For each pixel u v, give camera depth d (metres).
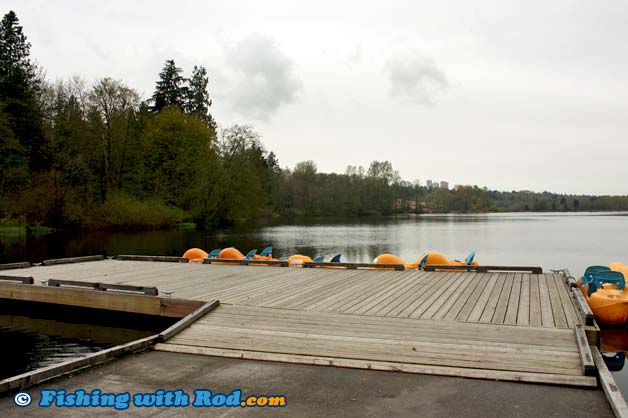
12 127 40.97
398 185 104.19
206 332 7.25
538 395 4.86
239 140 53.12
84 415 4.50
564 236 44.97
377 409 4.57
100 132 44.03
